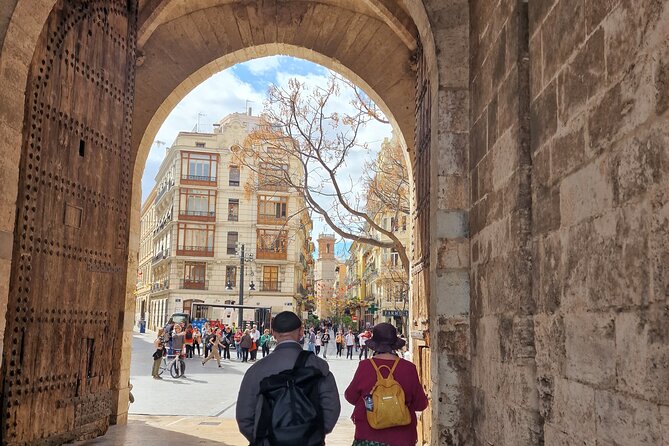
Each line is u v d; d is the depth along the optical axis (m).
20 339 5.50
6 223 4.78
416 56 9.32
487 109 4.81
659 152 2.22
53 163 6.03
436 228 5.43
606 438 2.61
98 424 7.16
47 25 5.88
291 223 48.72
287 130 16.42
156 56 9.65
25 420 5.57
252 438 3.22
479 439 4.82
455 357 5.25
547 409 3.35
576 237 3.01
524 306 3.73
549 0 3.50
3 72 4.72
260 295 48.09
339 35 9.97
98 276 6.94
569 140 3.14
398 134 9.98
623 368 2.47
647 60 2.32
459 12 5.68
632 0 2.46
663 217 2.18
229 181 48.97
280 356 3.29
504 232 4.19
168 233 51.12
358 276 83.75
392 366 4.01
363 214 14.65
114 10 7.27
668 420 2.12
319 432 3.08
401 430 3.88
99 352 7.02
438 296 5.33
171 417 10.12
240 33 9.94
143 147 9.54
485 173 4.81
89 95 6.71
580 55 3.01
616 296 2.55
